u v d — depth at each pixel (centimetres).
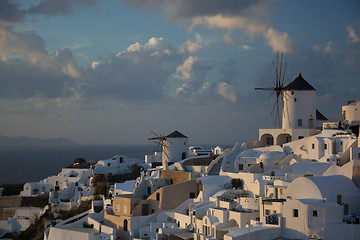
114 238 7725
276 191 6969
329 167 6856
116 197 8556
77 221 8862
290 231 5856
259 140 9806
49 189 11838
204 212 7244
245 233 5744
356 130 8638
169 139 11400
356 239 5497
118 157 12912
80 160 13425
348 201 6091
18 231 10694
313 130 9225
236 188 7938
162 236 7106
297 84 9625
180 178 8975
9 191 12406
